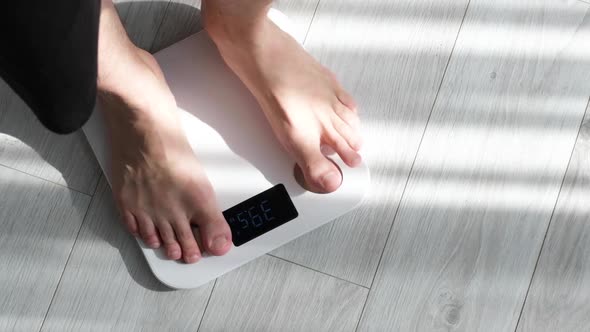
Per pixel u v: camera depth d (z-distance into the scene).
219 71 1.13
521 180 1.12
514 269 1.10
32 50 0.64
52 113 0.73
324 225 1.11
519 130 1.14
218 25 1.03
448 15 1.18
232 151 1.09
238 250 1.07
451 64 1.16
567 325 1.09
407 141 1.13
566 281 1.10
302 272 1.09
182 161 1.04
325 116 1.07
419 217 1.11
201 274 1.07
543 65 1.17
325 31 1.17
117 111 1.01
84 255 1.09
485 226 1.11
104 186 1.11
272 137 1.10
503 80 1.16
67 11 0.64
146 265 1.09
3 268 1.08
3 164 1.11
